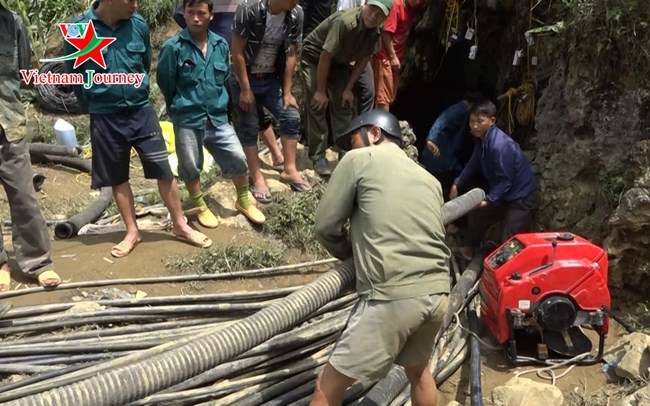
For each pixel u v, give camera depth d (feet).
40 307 14.80
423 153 23.03
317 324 14.42
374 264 10.48
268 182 20.44
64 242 18.17
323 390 10.81
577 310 14.49
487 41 26.12
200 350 10.58
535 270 14.39
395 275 10.40
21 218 15.38
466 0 25.48
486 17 25.12
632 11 15.97
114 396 9.56
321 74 19.43
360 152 10.94
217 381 12.91
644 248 15.94
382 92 22.33
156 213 20.25
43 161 24.71
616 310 16.76
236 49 18.08
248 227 18.97
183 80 17.13
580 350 14.96
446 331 15.35
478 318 16.34
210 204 19.95
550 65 20.53
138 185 23.86
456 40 25.58
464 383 14.30
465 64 28.50
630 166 16.43
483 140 17.89
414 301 10.37
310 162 22.15
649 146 15.97
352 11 18.90
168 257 17.35
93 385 9.49
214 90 17.48
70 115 29.32
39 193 22.31
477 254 18.76
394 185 10.67
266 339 11.40
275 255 17.78
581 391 13.98
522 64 22.63
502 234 18.99
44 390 12.01
